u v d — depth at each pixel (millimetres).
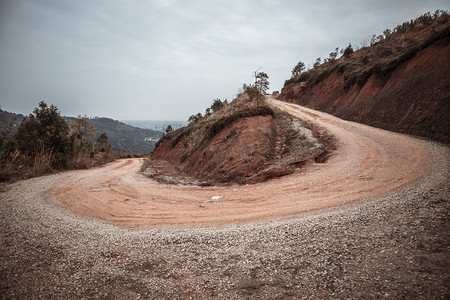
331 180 10312
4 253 5328
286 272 3924
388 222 5281
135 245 5539
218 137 19500
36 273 4496
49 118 21047
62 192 12297
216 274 4090
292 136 18641
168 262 4645
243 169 13719
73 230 6816
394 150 13602
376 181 9211
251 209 7992
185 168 20266
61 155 21359
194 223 7121
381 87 23344
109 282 4098
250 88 24516
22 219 7812
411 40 31688
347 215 6055
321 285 3475
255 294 3459
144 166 24719
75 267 4664
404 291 3084
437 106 15461
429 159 11086
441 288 3006
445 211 5395
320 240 4883
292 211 7219
